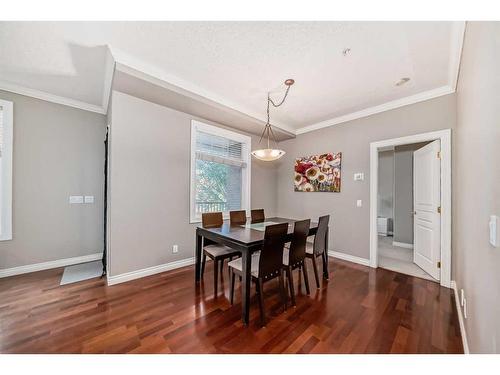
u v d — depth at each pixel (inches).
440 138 108.6
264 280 78.0
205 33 72.8
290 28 69.7
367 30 69.9
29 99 118.3
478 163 49.4
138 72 89.9
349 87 109.4
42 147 122.5
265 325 72.8
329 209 155.7
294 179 179.5
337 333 68.6
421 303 87.6
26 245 117.7
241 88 112.0
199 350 60.7
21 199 116.0
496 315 34.4
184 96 108.0
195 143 135.8
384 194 232.2
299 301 89.3
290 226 118.4
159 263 119.8
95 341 63.8
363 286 103.8
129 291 96.3
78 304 84.8
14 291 95.3
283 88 111.6
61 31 72.3
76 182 133.9
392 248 180.7
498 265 33.6
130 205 109.0
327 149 157.5
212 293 95.4
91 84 111.4
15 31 72.0
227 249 105.3
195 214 137.2
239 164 164.1
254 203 176.4
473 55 53.8
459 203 87.5
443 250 105.3
